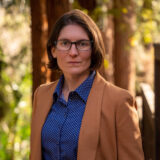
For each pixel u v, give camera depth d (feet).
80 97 6.96
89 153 6.54
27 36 26.84
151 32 20.29
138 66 25.85
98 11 17.29
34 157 7.29
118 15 18.30
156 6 20.80
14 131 23.04
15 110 22.88
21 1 23.04
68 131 6.78
